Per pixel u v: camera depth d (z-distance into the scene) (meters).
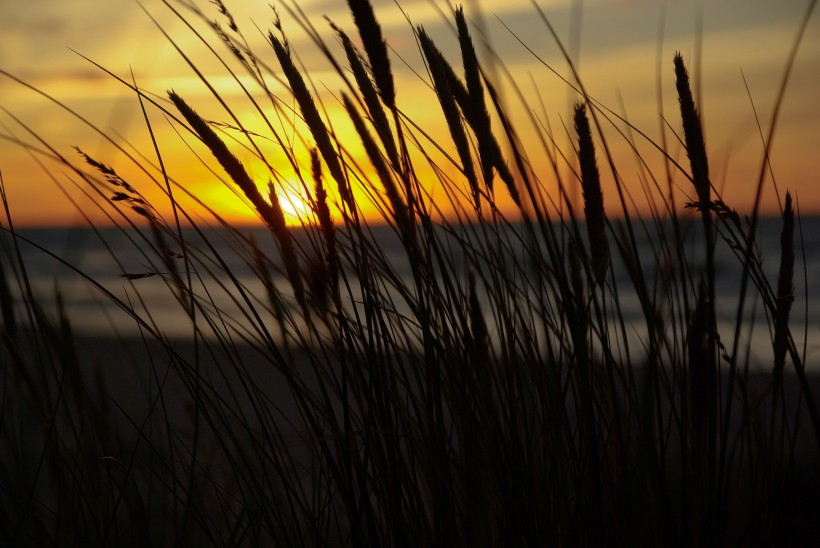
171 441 2.10
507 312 2.01
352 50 1.91
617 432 1.92
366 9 1.85
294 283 1.95
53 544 2.03
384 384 1.96
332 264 1.94
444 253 2.01
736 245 1.86
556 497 1.97
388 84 1.88
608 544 1.96
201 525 2.04
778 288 1.94
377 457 1.97
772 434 2.01
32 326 2.07
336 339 1.98
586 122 1.84
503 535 1.98
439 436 1.95
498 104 1.83
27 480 2.15
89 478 2.11
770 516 2.02
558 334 2.01
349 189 1.94
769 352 5.52
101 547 2.04
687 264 1.99
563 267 1.84
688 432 1.98
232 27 1.96
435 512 1.97
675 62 1.85
